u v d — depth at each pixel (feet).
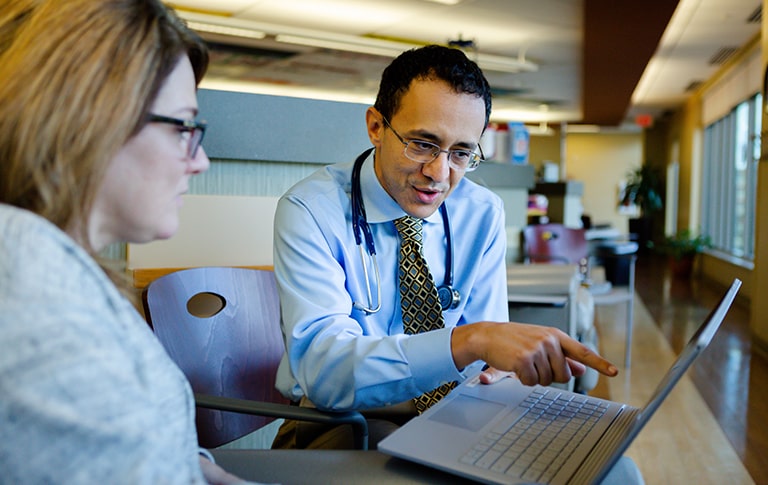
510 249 14.47
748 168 24.90
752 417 10.34
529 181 14.34
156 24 1.94
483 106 3.70
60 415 1.39
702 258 30.73
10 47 1.77
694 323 18.48
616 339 16.15
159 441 1.57
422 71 3.59
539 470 2.39
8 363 1.39
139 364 1.78
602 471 1.98
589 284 13.14
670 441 9.29
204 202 6.96
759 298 15.34
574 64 25.21
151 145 1.95
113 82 1.80
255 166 7.27
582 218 33.55
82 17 1.80
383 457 2.66
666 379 2.19
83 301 1.58
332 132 7.45
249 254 7.25
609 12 16.94
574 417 2.94
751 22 20.35
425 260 4.14
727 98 27.91
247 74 27.71
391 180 3.86
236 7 19.26
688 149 36.55
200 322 4.24
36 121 1.72
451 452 2.52
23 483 1.38
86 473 1.42
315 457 2.65
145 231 2.03
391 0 18.30
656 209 43.83
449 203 4.47
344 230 4.12
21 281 1.48
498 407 3.03
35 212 1.78
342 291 3.88
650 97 35.83
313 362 3.45
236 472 2.54
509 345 2.95
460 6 18.65
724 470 8.28
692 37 22.40
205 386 4.15
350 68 26.11
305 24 21.09
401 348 3.26
